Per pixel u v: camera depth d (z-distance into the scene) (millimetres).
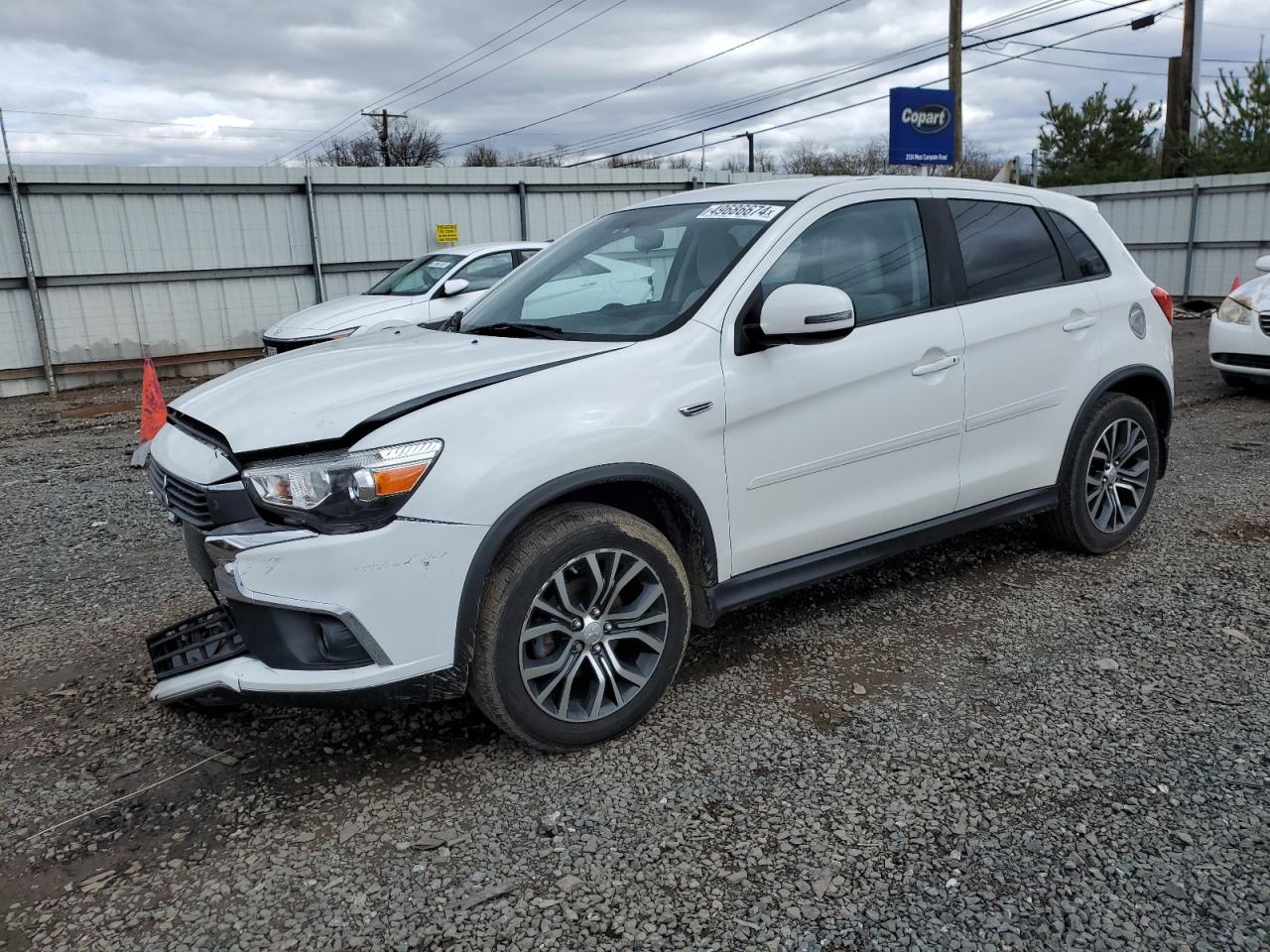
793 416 3475
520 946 2311
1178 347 13289
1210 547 4922
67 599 4762
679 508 3285
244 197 14500
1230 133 23219
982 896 2430
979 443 4133
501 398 2936
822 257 3688
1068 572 4617
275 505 2736
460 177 16062
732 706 3436
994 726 3244
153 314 14102
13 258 12961
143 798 2990
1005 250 4309
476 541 2812
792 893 2463
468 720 3410
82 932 2404
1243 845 2594
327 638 2791
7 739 3387
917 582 4566
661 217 4059
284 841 2752
